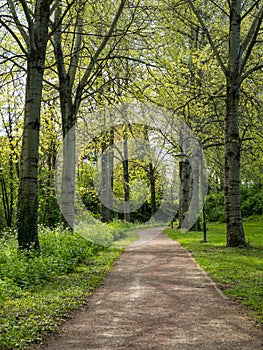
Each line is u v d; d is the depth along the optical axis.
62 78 16.66
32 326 5.96
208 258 13.39
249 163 21.48
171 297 8.05
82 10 15.47
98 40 17.78
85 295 8.20
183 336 5.60
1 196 36.72
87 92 16.97
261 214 42.09
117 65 17.17
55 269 10.51
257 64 17.27
